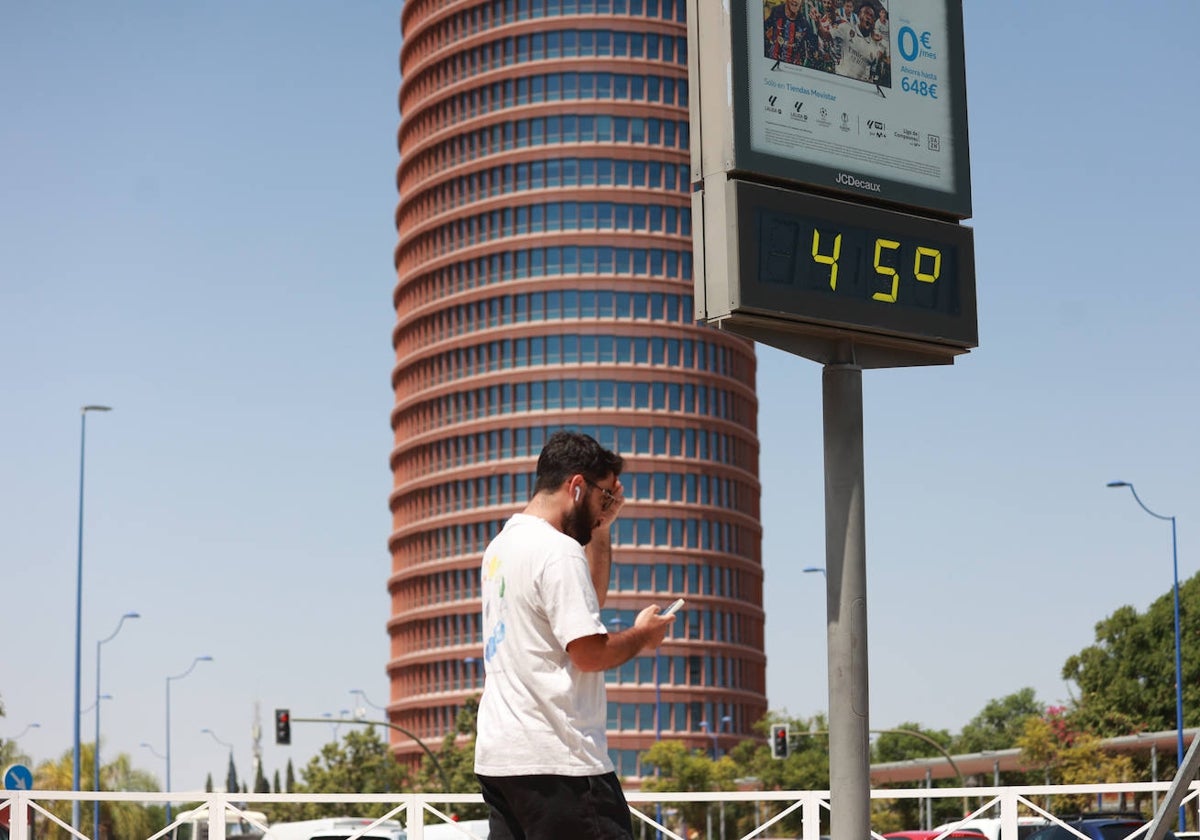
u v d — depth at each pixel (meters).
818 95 11.48
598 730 5.55
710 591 135.88
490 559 5.73
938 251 12.04
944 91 12.27
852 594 11.40
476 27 146.12
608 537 6.04
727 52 11.01
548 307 138.38
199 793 15.09
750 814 97.69
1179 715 52.12
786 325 11.26
